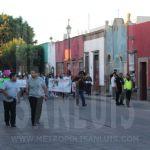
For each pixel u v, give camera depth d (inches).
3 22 3383.4
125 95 1226.0
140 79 1454.2
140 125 732.0
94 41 1884.8
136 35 1492.4
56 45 2417.6
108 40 1737.2
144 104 1234.0
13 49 2913.4
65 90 1590.8
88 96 1615.4
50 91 1640.0
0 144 538.3
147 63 1414.9
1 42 3358.8
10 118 732.7
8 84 709.9
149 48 1405.0
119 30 1628.9
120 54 1617.9
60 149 501.7
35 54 2687.0
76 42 2106.3
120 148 503.8
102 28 1879.9
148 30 1412.4
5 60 2962.6
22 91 903.7
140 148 502.9
